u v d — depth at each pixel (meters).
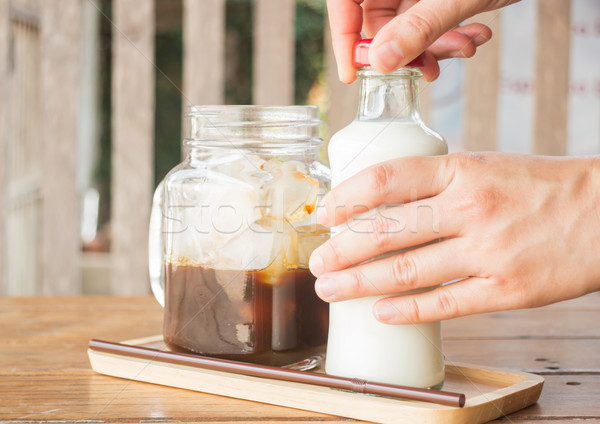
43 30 1.37
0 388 0.61
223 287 0.61
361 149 0.58
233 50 4.00
